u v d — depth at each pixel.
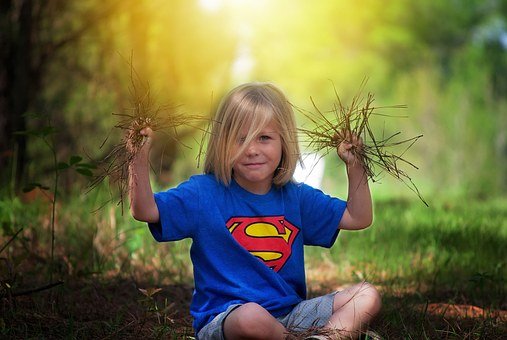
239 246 3.94
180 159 11.34
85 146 9.82
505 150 21.88
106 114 9.97
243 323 3.64
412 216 10.02
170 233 3.90
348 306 3.88
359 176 4.10
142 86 4.21
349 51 26.83
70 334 4.05
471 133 21.58
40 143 9.52
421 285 6.08
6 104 8.59
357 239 7.91
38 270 5.67
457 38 29.84
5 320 4.26
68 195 8.84
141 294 5.40
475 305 5.42
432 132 21.95
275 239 4.02
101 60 10.00
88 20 9.67
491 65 27.05
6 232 5.62
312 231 4.20
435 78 24.16
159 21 10.62
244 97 4.03
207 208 3.96
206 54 11.29
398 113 22.95
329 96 25.75
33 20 9.02
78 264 6.06
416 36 28.30
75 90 9.85
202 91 11.34
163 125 3.95
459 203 12.91
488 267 6.63
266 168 4.00
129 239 6.88
